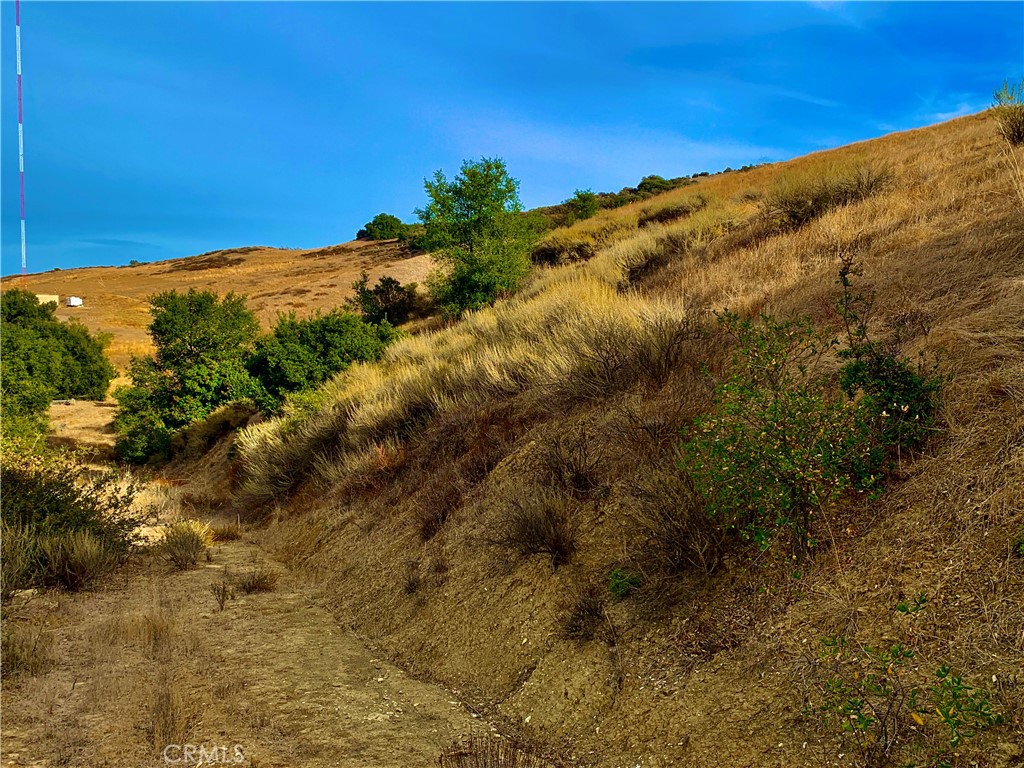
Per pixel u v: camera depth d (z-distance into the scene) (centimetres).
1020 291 421
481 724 375
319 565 779
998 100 1148
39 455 902
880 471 352
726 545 376
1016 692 222
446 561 576
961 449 329
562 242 2428
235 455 1700
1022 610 246
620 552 432
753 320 623
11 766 306
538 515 489
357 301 3216
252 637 539
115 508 830
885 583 295
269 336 2406
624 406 580
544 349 870
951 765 213
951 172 1090
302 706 398
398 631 538
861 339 441
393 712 392
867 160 1541
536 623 433
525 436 683
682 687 318
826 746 246
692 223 1492
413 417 1010
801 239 932
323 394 1450
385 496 816
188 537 871
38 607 584
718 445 362
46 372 3462
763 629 316
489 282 2144
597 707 344
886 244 718
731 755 267
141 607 602
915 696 239
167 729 341
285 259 8800
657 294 977
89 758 317
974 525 290
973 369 372
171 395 2366
